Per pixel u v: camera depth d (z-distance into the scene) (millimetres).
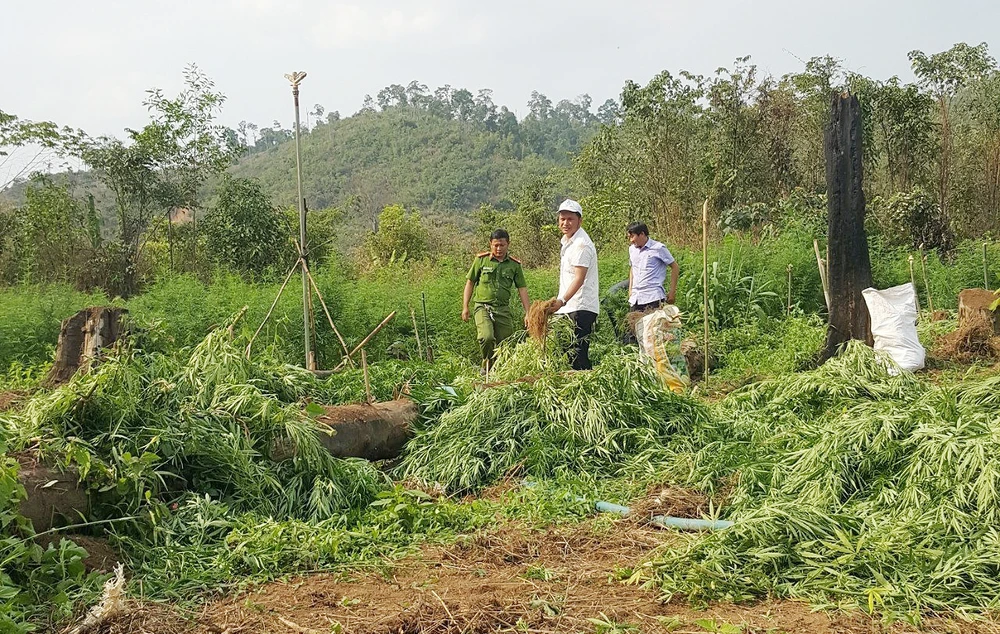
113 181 20172
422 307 12148
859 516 4523
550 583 4102
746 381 9148
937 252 18203
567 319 8148
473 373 8844
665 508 5148
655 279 9305
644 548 4578
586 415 6234
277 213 20328
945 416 5285
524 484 5742
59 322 12164
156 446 4883
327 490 5266
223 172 21109
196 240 20969
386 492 5090
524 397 6539
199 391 5609
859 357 7145
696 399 7047
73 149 19609
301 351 11031
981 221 22172
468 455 6051
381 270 17094
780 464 5359
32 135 18812
